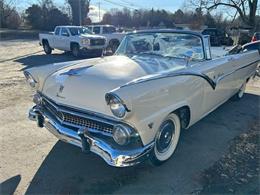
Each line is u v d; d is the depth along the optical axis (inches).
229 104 239.0
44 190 116.7
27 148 150.5
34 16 1806.1
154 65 145.9
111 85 121.1
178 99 132.0
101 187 119.3
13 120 189.9
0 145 153.0
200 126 187.0
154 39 174.7
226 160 142.9
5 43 972.6
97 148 115.5
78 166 134.3
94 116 117.4
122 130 110.3
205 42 165.8
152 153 126.3
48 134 167.9
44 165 134.6
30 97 247.0
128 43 183.9
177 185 121.8
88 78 128.2
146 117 114.1
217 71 169.8
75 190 117.0
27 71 151.3
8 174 126.8
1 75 354.9
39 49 761.0
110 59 160.7
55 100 131.8
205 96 159.6
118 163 111.8
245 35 848.9
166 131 133.6
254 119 203.3
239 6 1210.6
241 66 216.5
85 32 620.7
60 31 612.7
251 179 126.8
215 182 124.2
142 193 116.1
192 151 151.1
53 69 150.6
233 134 175.3
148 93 113.4
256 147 158.1
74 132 123.7
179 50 166.1
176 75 132.3
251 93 280.1
